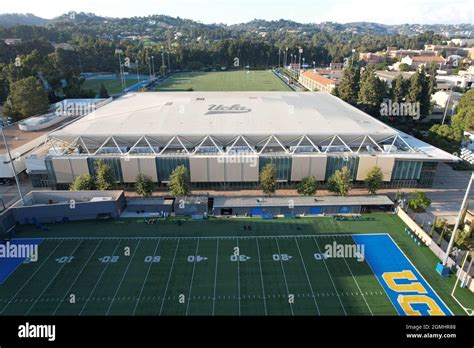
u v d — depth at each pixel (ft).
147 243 175.83
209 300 139.13
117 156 227.20
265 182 213.25
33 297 140.26
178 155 228.84
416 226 184.03
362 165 230.48
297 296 141.38
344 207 204.13
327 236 181.88
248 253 167.84
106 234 183.21
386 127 262.26
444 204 217.56
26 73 417.08
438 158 228.02
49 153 236.22
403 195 226.79
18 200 220.84
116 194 204.74
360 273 154.61
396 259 164.45
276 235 182.50
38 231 186.09
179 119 267.80
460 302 138.82
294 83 651.25
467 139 303.48
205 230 187.21
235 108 296.71
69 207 193.26
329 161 229.45
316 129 249.14
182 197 215.31
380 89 376.89
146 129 248.32
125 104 321.32
